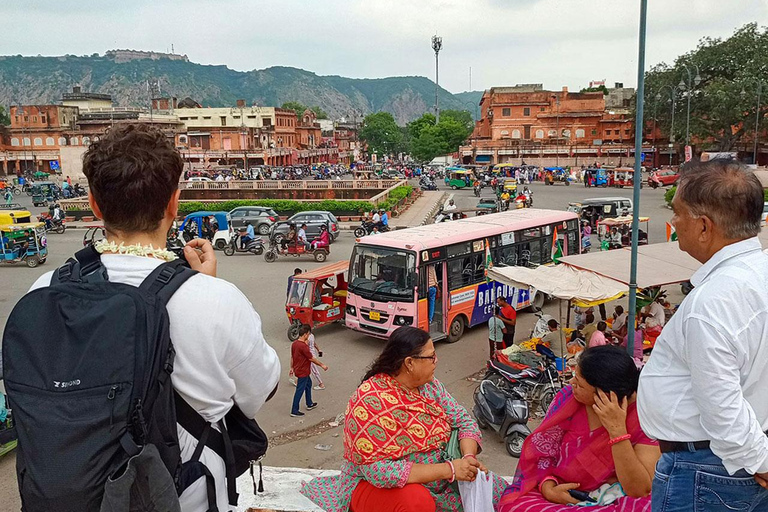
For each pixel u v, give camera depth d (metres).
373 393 3.15
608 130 81.25
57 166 92.56
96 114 96.56
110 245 1.94
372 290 15.90
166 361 1.72
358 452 3.12
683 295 21.25
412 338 3.15
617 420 2.96
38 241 27.56
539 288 13.00
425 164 103.06
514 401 10.55
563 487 3.22
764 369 2.20
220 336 1.84
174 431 1.78
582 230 28.44
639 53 10.30
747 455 2.12
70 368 1.64
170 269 1.88
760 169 35.50
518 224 18.66
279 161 97.88
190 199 50.78
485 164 83.88
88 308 1.70
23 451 1.62
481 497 3.20
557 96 80.44
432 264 15.66
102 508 1.59
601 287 12.85
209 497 1.97
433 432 3.21
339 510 3.33
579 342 13.72
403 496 3.08
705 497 2.32
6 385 1.69
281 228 30.44
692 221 2.39
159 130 2.05
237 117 100.50
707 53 64.50
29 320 1.72
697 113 63.88
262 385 2.04
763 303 2.17
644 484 2.97
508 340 14.51
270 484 4.71
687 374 2.33
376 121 143.50
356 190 50.31
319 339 16.78
